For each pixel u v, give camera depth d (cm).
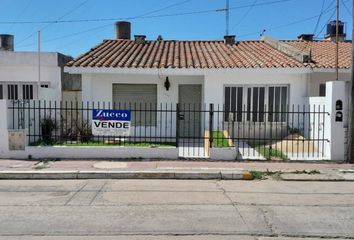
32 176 970
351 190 865
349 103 1159
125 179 973
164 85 1580
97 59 1591
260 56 1661
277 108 1526
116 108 1591
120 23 2294
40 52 1855
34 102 1331
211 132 1202
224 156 1179
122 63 1529
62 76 1930
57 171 984
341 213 678
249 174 987
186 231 577
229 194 812
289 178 974
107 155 1180
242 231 580
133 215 654
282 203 742
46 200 752
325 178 974
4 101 1171
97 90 1571
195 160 1164
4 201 743
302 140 1256
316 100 1313
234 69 1473
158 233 567
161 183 927
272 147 1388
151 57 1677
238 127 1479
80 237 549
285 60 1554
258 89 1530
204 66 1488
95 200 752
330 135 1189
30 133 1298
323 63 1513
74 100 1841
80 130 1390
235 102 1534
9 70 1866
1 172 971
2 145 1175
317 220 637
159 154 1182
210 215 657
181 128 1611
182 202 741
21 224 603
